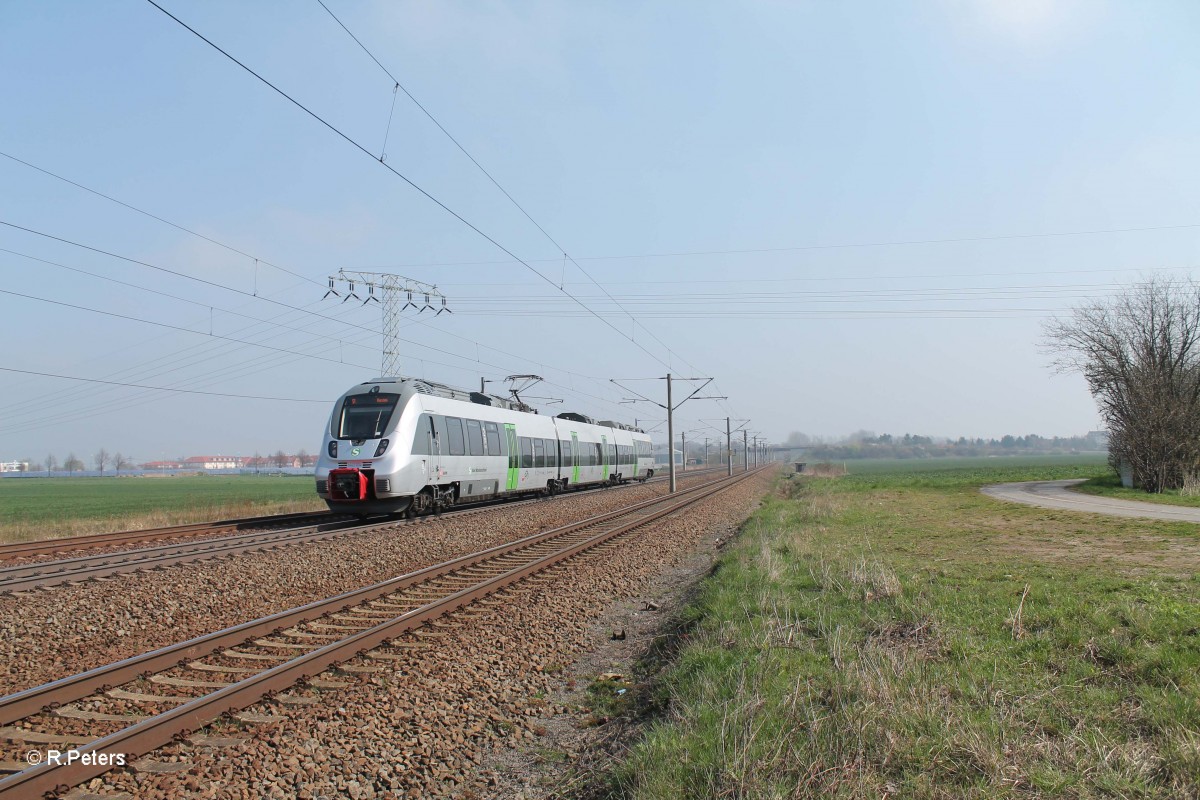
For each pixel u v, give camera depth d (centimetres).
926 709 587
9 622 1002
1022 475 6431
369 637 896
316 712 674
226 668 812
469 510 2881
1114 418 4169
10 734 609
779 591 1122
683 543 2023
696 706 650
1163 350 3969
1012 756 523
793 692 650
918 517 2469
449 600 1113
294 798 536
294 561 1515
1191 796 462
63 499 5738
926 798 471
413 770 589
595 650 973
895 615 956
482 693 763
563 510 2906
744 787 494
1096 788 483
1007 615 917
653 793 504
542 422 3719
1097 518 2359
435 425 2536
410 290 4034
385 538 1892
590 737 679
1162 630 812
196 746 599
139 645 930
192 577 1316
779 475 9400
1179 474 3725
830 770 504
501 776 601
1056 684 677
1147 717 586
